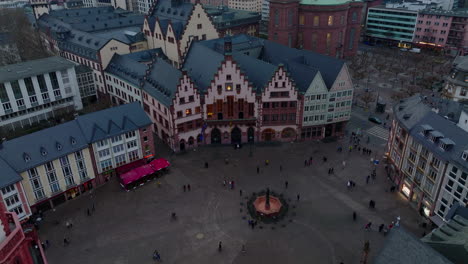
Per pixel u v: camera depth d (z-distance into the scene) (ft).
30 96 352.90
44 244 217.36
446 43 619.26
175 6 477.36
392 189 263.08
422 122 240.73
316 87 308.60
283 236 222.48
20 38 592.19
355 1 556.51
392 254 133.18
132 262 205.26
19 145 232.32
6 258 82.53
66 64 378.32
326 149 319.47
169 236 223.92
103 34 453.17
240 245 216.13
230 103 312.91
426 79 480.64
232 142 332.19
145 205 251.39
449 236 148.05
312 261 204.03
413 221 233.55
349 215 239.71
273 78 303.27
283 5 499.51
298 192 263.29
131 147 281.33
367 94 427.33
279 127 326.24
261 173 286.25
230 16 604.08
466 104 273.33
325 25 513.86
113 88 408.05
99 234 225.97
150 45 467.52
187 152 317.83
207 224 233.14
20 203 223.30
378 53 615.98
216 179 279.28
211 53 332.60
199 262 204.54
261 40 419.95
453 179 208.44
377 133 349.20
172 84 306.14
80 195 263.29
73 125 256.52
